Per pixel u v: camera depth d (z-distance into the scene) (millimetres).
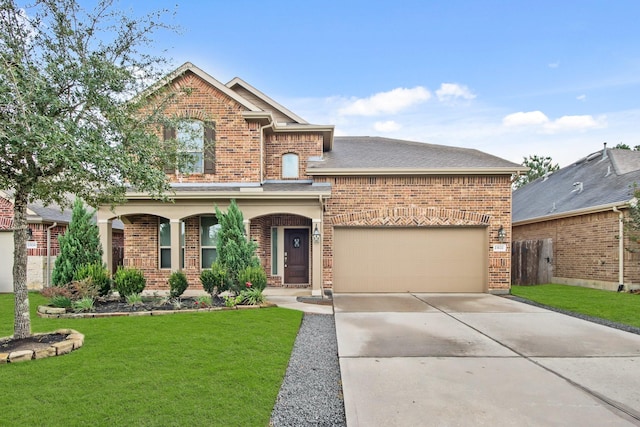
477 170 11992
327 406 3830
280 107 14367
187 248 12164
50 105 5078
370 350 5750
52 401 3672
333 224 12203
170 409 3555
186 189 11453
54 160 4527
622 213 12641
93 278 9070
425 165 12352
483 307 9547
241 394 3953
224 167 12148
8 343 5285
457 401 3932
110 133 5664
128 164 5230
